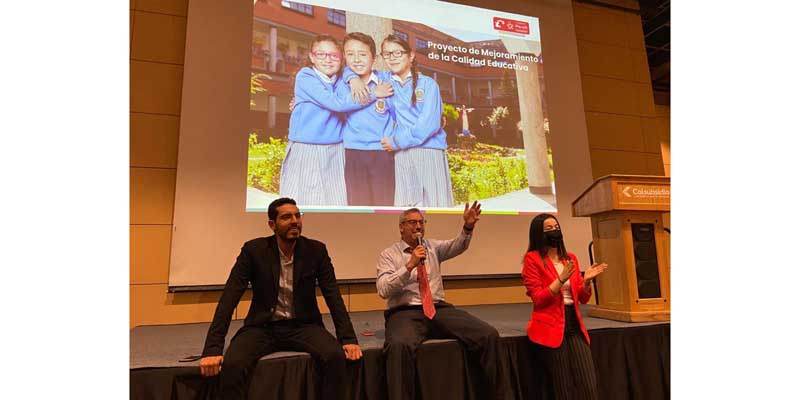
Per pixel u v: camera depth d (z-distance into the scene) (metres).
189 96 3.57
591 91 5.04
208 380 1.82
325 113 3.81
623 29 5.36
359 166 3.81
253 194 3.56
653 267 2.75
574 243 4.36
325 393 1.86
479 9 4.57
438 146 4.09
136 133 3.56
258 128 3.66
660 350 2.52
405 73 4.12
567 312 2.10
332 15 4.01
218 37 3.71
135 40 3.69
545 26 4.80
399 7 4.24
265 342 1.89
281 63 3.80
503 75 4.50
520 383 2.23
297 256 2.03
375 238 3.73
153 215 3.50
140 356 2.04
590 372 2.00
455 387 2.10
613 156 4.95
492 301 4.09
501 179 4.26
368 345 2.13
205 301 3.45
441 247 2.55
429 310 2.14
